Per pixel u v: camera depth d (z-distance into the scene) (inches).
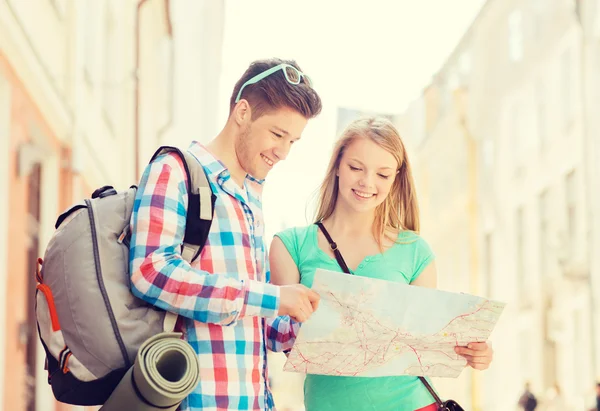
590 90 358.3
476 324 86.3
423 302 83.9
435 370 90.9
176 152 78.0
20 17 171.6
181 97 281.7
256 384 78.7
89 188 229.5
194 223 76.2
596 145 355.6
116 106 259.1
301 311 76.8
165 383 67.2
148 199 74.4
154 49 277.3
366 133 97.7
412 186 103.5
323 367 86.4
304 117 82.7
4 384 162.1
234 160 83.6
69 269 71.4
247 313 74.0
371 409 93.4
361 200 97.7
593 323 353.1
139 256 72.4
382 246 101.0
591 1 358.6
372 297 82.0
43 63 190.5
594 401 347.9
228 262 77.7
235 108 83.3
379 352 86.9
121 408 67.9
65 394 71.9
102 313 70.8
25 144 179.0
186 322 77.2
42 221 193.5
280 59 84.3
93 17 232.7
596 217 356.5
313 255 99.6
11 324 167.9
